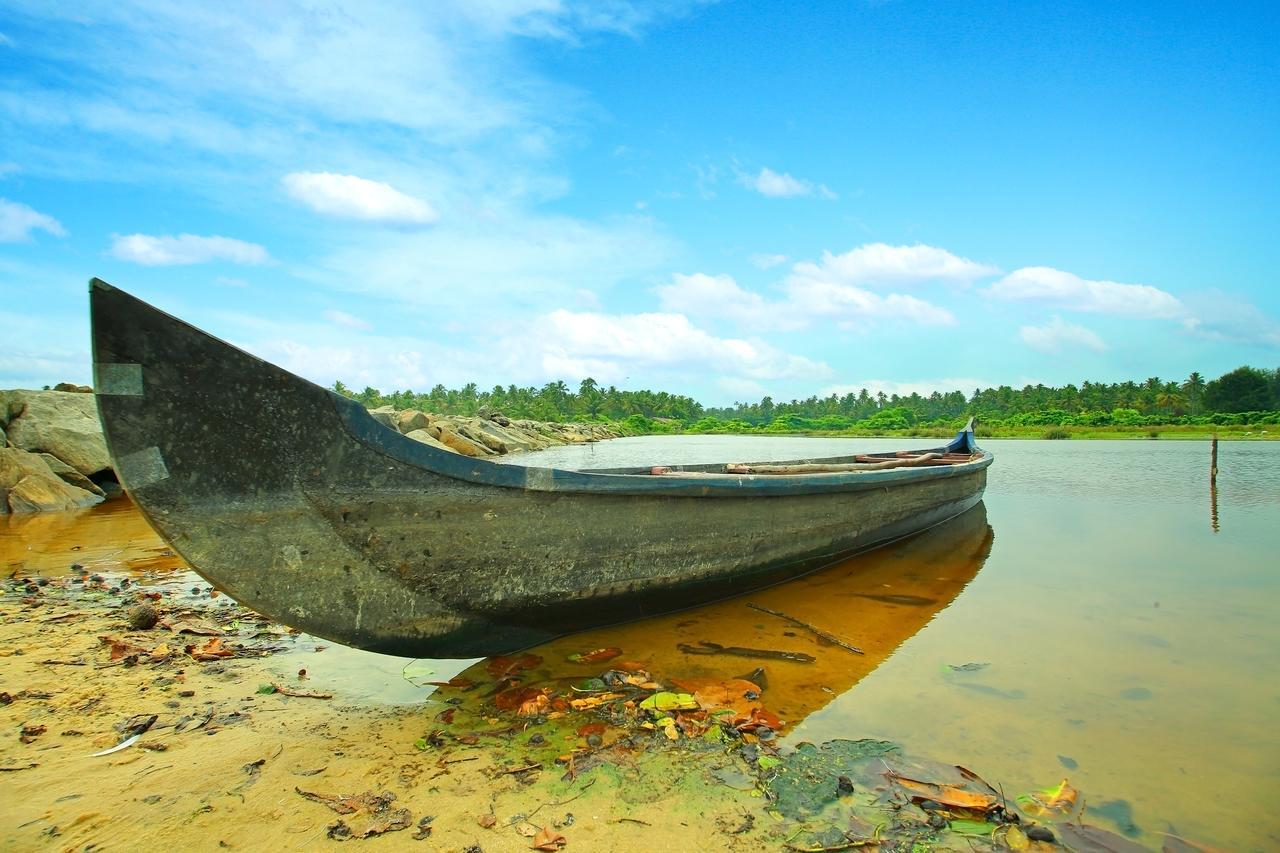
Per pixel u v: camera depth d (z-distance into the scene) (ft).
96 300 9.92
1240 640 17.13
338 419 12.15
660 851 8.79
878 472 25.07
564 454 115.65
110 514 37.32
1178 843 9.15
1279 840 9.23
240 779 10.32
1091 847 9.04
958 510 35.63
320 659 15.51
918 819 9.57
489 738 11.76
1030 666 15.35
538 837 8.99
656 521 17.07
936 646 16.58
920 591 21.77
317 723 12.28
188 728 11.96
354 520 12.48
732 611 19.36
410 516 13.05
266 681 14.19
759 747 11.49
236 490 11.37
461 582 13.89
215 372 11.03
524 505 14.57
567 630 16.51
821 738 11.89
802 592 21.58
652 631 17.48
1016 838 9.17
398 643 13.51
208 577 11.32
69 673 14.29
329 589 12.42
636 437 272.72
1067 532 32.58
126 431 10.40
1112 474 65.57
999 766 11.04
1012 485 54.85
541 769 10.76
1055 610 19.79
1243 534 31.94
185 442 10.87
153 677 14.20
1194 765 11.12
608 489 15.71
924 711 13.03
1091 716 12.86
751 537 19.94
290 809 9.54
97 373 10.12
